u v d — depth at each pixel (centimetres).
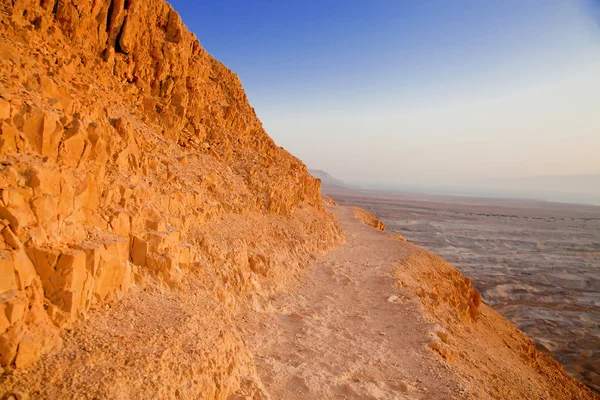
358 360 1118
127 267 782
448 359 1260
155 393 572
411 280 2069
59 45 1192
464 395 1015
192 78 1975
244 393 772
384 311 1542
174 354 657
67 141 751
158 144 1481
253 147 2603
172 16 1825
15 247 554
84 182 754
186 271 1037
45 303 581
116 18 1540
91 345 582
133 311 723
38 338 525
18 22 1047
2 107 662
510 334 2434
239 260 1388
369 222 4722
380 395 948
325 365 1059
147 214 969
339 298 1634
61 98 877
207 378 685
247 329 1141
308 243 2161
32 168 636
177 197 1234
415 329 1388
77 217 728
